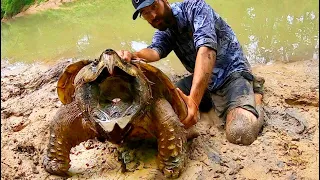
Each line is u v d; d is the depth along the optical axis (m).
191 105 2.89
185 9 3.44
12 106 4.02
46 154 2.89
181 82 3.90
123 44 6.02
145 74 2.69
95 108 2.51
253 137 3.03
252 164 2.76
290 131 3.19
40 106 3.96
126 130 2.64
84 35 6.89
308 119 3.38
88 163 2.92
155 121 2.69
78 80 2.60
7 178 2.82
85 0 10.45
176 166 2.66
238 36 5.89
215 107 3.48
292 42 5.53
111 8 9.23
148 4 3.19
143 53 3.54
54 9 10.10
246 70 3.56
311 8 7.39
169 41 3.74
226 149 2.95
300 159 2.81
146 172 2.73
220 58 3.56
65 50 6.07
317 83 4.05
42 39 7.04
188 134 3.02
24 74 5.14
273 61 4.86
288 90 3.89
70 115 2.72
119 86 2.53
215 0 8.39
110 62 2.31
